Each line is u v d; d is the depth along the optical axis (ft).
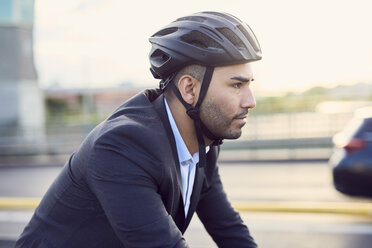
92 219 4.01
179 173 4.05
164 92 4.25
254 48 4.10
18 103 49.67
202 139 4.07
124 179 3.67
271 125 40.16
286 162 36.96
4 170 40.04
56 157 45.80
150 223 3.65
